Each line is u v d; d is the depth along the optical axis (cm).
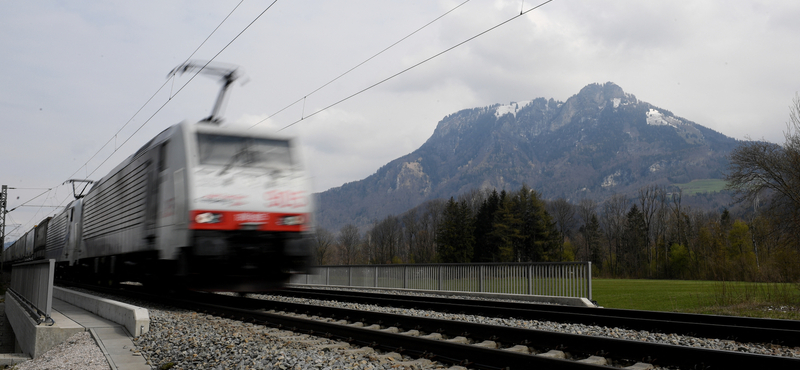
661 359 605
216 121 1316
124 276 1605
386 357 650
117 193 1662
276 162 1232
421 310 1242
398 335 711
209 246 1112
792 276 1738
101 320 1012
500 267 1714
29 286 1202
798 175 2941
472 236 8006
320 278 2538
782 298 1398
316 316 1123
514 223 7756
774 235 3053
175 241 1145
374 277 2222
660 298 1773
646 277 7275
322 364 602
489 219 8044
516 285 1661
